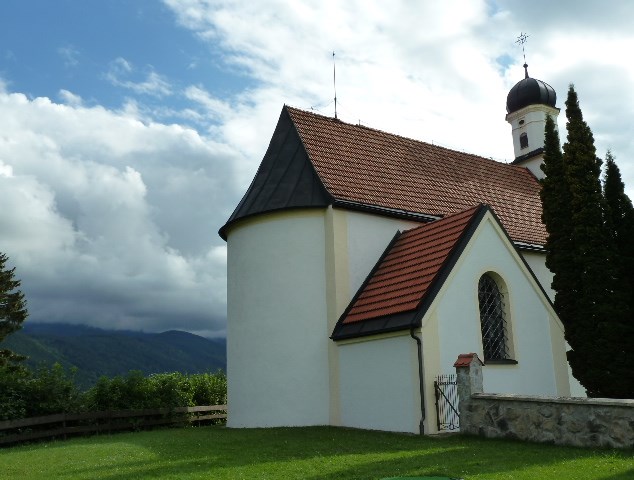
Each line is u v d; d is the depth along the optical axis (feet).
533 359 58.08
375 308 55.72
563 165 61.26
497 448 39.14
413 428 49.39
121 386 67.77
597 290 57.31
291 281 61.21
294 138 68.90
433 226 60.59
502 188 83.41
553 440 39.58
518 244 71.72
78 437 60.34
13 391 59.52
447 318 51.96
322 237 61.57
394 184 70.23
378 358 53.52
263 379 61.00
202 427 66.74
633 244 59.57
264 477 32.19
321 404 58.23
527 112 99.66
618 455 34.50
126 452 43.27
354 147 72.08
